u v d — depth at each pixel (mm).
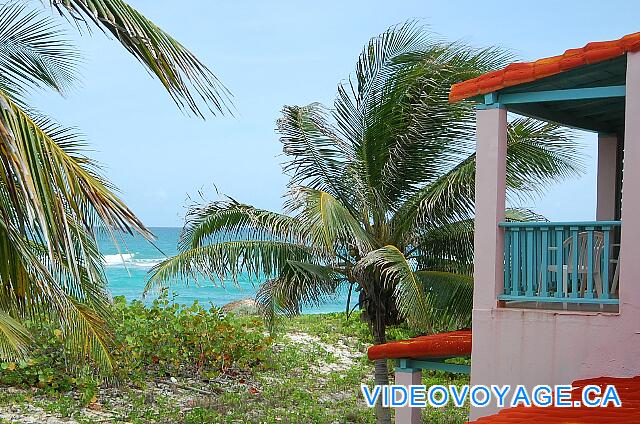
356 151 14422
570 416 6500
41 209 5453
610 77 8992
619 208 12305
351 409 15531
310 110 14398
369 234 14258
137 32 6020
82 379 14078
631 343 7992
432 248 14180
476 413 8781
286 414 14789
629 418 6266
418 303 12156
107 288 8539
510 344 8656
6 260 7559
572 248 8570
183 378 16984
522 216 13375
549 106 10422
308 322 25797
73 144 8164
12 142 5340
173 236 103500
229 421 13820
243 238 14164
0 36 10633
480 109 9070
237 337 18328
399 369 10781
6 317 7816
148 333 16734
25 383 14648
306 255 13945
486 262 8930
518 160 13031
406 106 13812
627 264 8031
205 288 51469
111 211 6090
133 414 13586
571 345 8297
